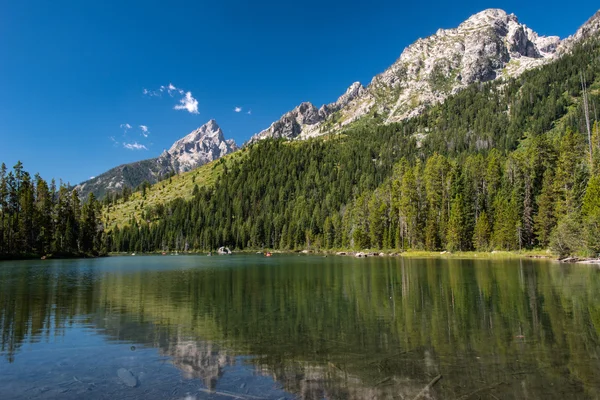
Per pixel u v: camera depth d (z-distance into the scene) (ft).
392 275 162.91
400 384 42.91
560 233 236.84
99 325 74.84
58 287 135.33
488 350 54.90
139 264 292.20
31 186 414.82
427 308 86.74
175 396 40.57
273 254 516.32
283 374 46.83
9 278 171.53
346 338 62.75
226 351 56.85
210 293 117.39
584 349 54.34
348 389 41.75
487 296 100.99
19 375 47.52
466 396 39.45
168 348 58.95
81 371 48.85
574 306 84.94
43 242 388.98
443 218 363.15
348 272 184.03
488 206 353.51
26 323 77.20
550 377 44.14
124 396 40.63
